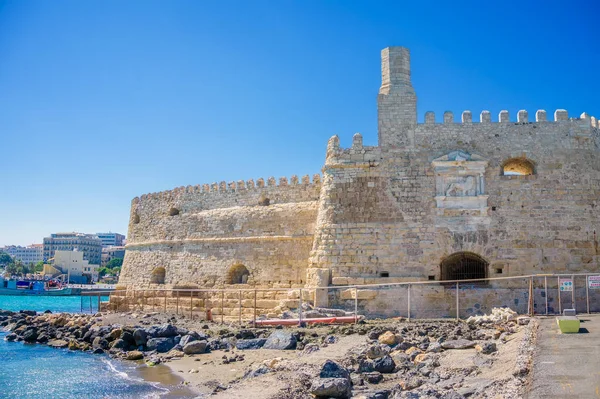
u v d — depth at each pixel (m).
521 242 38.06
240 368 25.84
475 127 40.06
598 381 15.84
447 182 39.00
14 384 26.50
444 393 17.55
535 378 16.39
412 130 40.19
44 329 44.25
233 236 50.12
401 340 25.70
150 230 59.56
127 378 26.77
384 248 38.59
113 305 58.41
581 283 37.31
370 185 39.78
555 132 39.81
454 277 39.50
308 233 46.03
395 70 41.22
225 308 46.97
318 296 37.50
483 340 24.36
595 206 38.81
